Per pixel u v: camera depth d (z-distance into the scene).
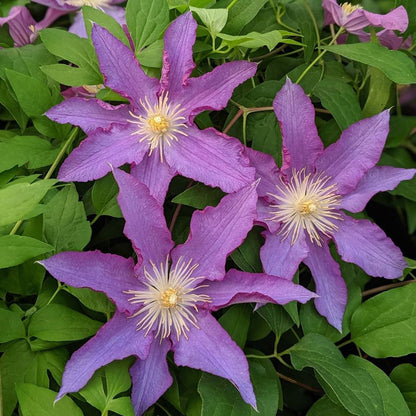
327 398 0.25
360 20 0.29
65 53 0.26
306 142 0.25
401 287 0.26
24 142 0.26
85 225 0.24
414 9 0.30
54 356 0.24
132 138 0.25
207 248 0.23
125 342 0.22
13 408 0.23
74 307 0.25
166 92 0.25
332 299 0.25
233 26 0.28
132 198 0.22
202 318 0.23
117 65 0.25
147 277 0.23
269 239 0.24
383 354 0.25
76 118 0.25
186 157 0.24
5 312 0.23
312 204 0.25
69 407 0.22
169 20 0.28
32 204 0.22
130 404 0.22
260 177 0.25
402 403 0.25
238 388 0.21
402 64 0.26
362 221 0.26
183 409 0.25
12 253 0.22
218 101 0.25
